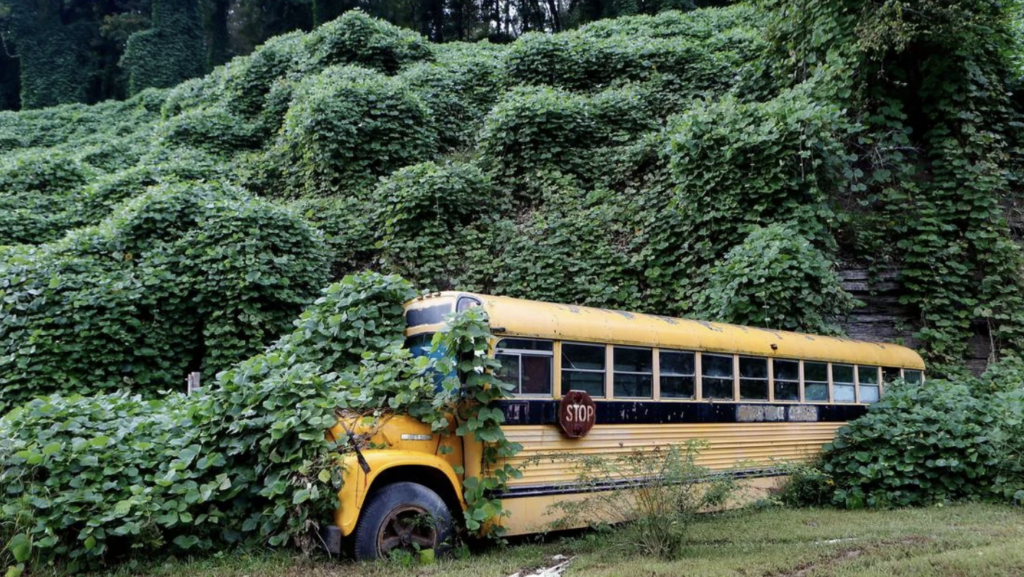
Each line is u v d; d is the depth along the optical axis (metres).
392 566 5.60
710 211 12.79
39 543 5.24
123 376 11.00
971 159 14.09
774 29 16.08
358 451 5.86
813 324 10.88
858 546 6.30
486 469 6.50
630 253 13.90
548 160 16.30
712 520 7.79
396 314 8.45
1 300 10.72
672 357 8.16
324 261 13.27
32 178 18.31
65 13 45.69
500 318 6.77
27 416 6.13
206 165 18.41
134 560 5.61
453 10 46.56
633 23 25.53
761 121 13.01
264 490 5.99
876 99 14.42
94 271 11.43
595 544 6.64
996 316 12.70
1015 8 14.88
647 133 16.78
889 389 10.45
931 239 13.09
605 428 7.38
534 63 20.27
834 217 12.69
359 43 22.39
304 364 7.31
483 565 5.82
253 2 45.75
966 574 5.19
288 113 18.56
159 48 39.50
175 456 6.22
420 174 15.23
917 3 13.90
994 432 8.78
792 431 9.33
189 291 11.81
